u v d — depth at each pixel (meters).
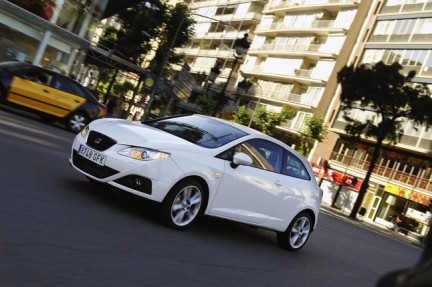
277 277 5.48
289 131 54.06
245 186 6.52
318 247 9.00
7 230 4.16
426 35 42.53
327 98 51.69
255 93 61.09
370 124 34.16
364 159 45.44
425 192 39.41
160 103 47.28
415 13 44.31
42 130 12.95
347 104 34.53
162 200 5.80
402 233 38.69
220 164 6.21
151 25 48.50
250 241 7.23
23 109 14.78
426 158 40.34
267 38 64.62
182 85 27.62
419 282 1.00
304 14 58.66
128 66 35.31
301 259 7.16
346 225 20.80
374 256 10.50
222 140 6.53
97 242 4.60
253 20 68.44
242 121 55.84
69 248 4.19
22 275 3.32
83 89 15.73
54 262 3.76
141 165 5.69
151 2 49.38
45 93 14.90
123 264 4.21
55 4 23.14
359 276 7.12
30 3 22.00
